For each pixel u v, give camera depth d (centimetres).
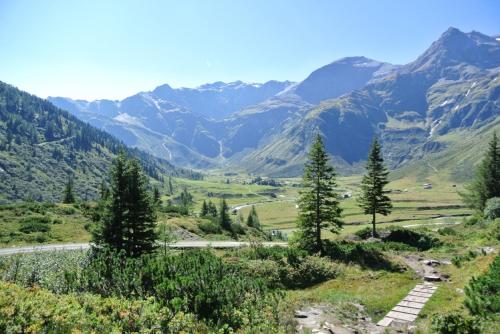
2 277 1886
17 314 1148
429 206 18475
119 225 3042
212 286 1642
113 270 1788
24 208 5716
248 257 3212
